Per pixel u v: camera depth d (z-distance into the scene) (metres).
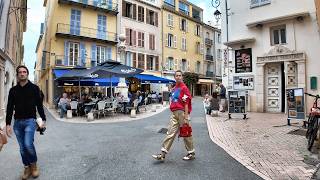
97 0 31.70
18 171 5.31
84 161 5.89
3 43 14.26
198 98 39.69
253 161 5.69
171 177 4.78
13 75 22.28
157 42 38.22
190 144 5.88
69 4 29.41
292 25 14.66
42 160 6.02
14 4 20.12
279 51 15.00
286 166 5.30
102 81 21.00
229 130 9.60
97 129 10.77
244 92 12.61
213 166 5.40
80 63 29.67
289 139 7.73
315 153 6.19
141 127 11.10
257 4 16.03
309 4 14.19
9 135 4.71
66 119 14.95
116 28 33.00
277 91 15.44
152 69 37.41
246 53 16.38
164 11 39.59
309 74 14.07
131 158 6.09
